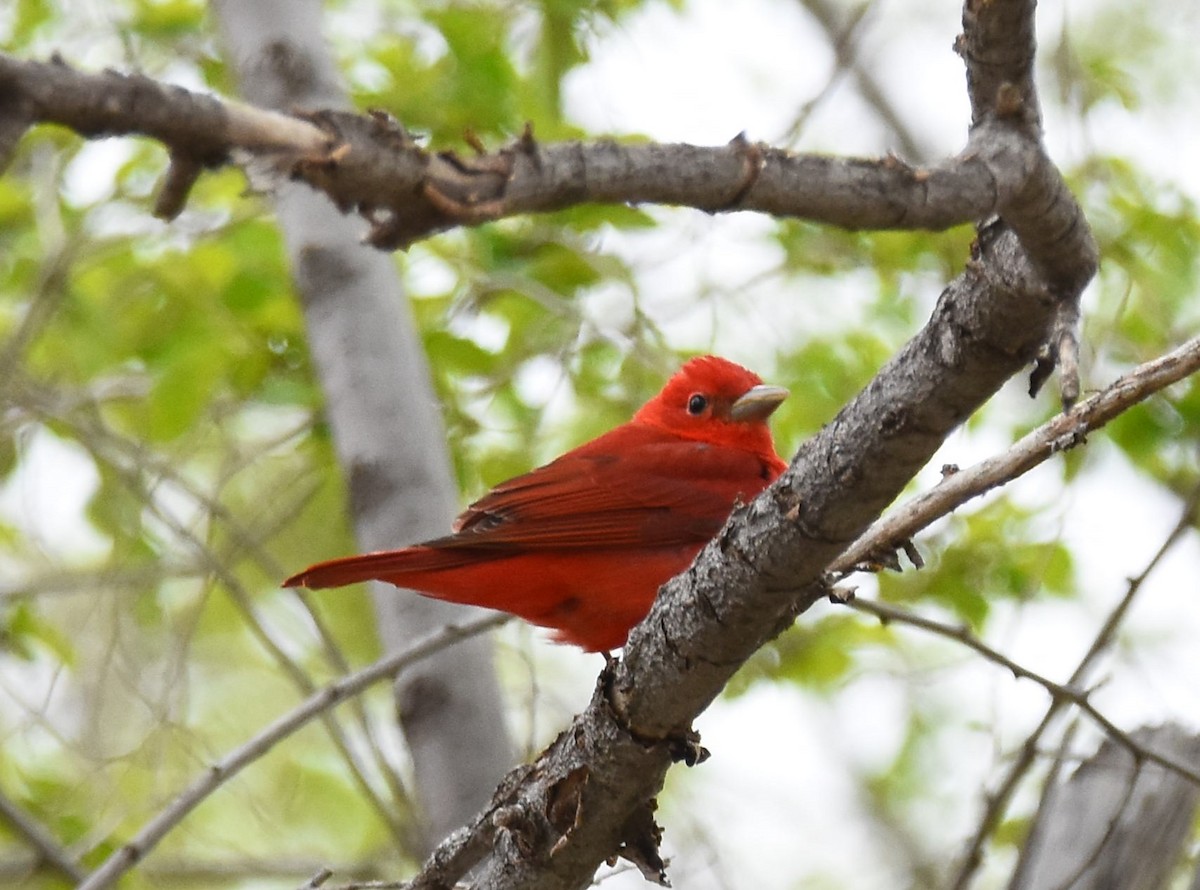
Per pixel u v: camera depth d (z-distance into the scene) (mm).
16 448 12664
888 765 17516
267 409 13461
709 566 6121
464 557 9586
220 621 15086
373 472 10719
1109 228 12922
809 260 13711
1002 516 12867
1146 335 13195
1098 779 10422
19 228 14047
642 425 11305
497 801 7230
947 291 5508
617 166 5727
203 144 4797
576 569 9797
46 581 12555
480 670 10664
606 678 6543
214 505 11555
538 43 13297
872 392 5656
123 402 14156
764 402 11203
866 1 15258
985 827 10203
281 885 15523
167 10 13836
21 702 11273
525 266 13242
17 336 12070
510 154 5496
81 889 8695
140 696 11148
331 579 9430
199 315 13398
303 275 11133
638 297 13031
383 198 5281
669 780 14133
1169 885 10555
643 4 14070
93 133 4625
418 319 13367
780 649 13633
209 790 9109
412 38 14094
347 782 15656
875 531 7191
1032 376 5855
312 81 11125
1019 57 5957
